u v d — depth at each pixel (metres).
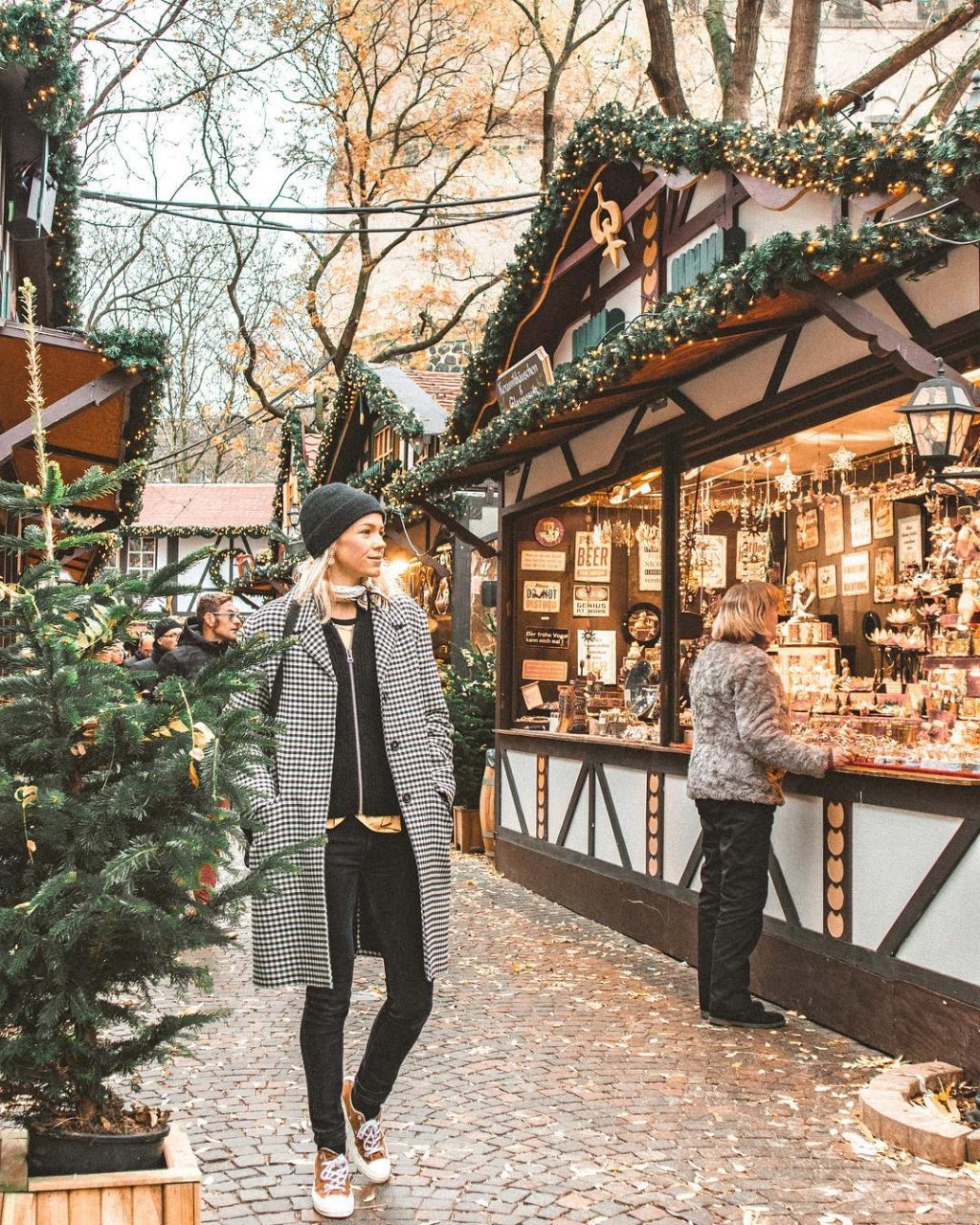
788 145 5.39
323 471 21.77
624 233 8.27
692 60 20.75
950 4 22.62
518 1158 4.01
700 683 5.87
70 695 2.92
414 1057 5.16
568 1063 5.08
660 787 7.54
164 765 2.91
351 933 3.70
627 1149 4.10
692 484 8.24
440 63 20.77
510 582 10.70
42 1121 2.96
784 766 5.54
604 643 10.65
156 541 34.84
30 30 8.10
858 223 5.62
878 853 5.37
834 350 6.04
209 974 3.01
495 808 10.72
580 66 21.61
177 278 25.84
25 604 2.91
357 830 3.71
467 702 12.64
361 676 3.79
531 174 25.23
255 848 3.59
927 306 5.33
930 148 4.41
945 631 7.13
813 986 5.80
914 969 5.10
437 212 21.09
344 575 3.86
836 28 22.94
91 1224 2.74
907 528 8.04
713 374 7.21
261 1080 4.78
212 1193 3.68
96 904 2.69
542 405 7.56
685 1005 6.11
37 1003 2.90
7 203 9.49
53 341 8.23
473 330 25.38
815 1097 4.66
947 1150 3.97
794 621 7.93
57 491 3.12
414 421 16.47
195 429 39.91
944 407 4.87
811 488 8.52
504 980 6.61
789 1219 3.55
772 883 6.17
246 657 3.18
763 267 5.07
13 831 2.88
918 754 5.38
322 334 19.97
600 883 8.34
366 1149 3.81
